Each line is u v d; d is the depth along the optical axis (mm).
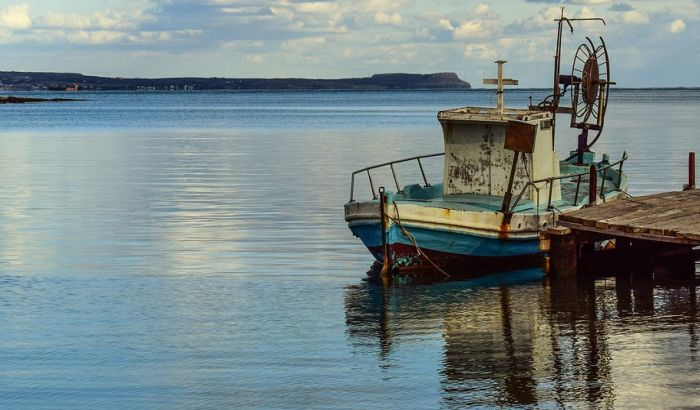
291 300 23047
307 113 157000
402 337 19750
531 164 27156
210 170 53938
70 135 90312
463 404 15914
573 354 18422
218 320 21234
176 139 83750
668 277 25438
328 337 19828
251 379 17234
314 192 43250
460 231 25609
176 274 25938
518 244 26344
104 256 28375
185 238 31297
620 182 31891
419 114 149875
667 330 19984
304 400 16172
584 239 25500
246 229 32969
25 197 42094
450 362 18062
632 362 17812
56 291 24016
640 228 23531
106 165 57656
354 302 22812
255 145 75312
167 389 16781
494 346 19031
